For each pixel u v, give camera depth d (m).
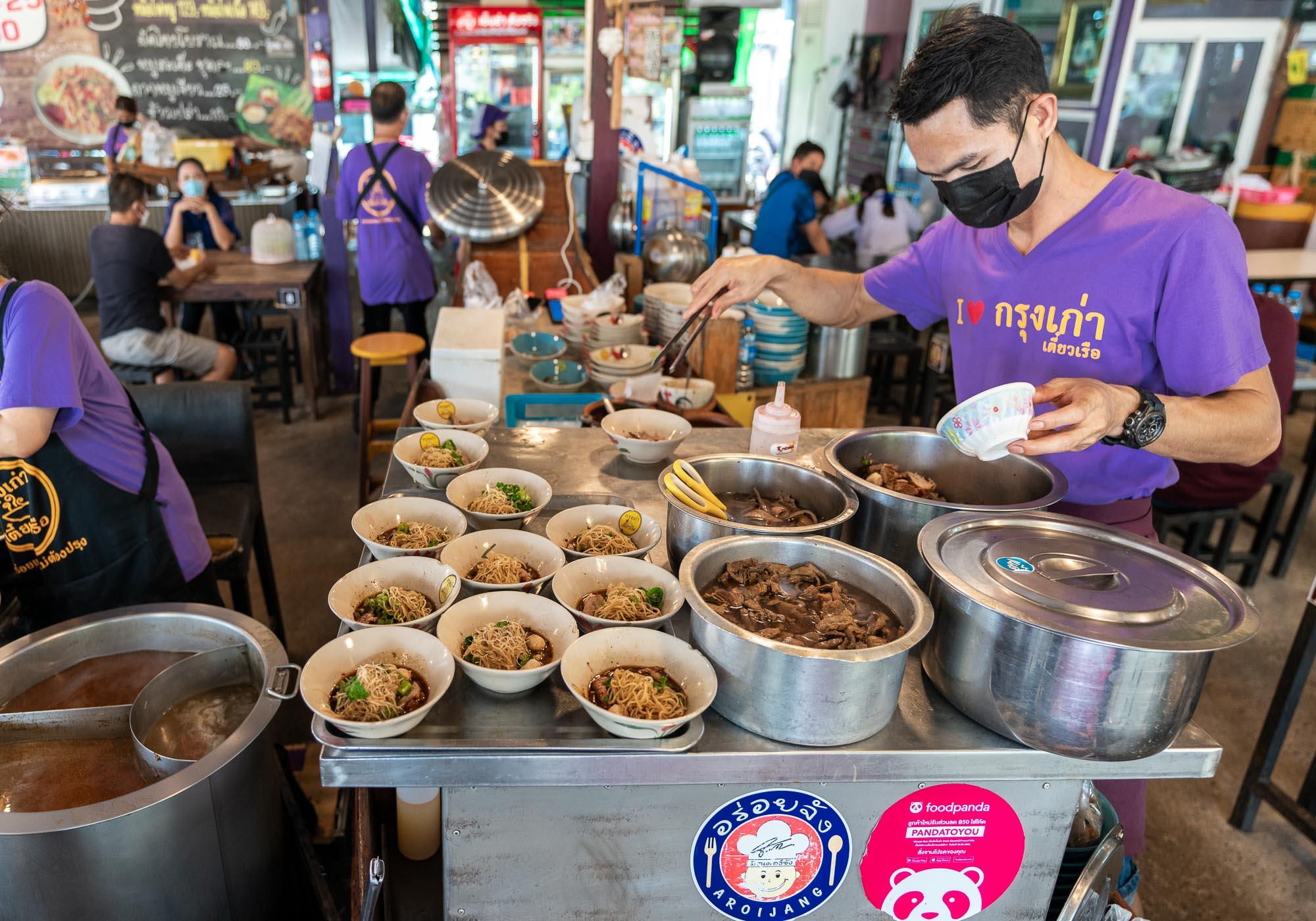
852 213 5.80
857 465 1.61
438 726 1.07
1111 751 1.03
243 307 5.73
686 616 1.34
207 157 6.02
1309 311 5.26
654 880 1.19
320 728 1.03
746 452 1.80
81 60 5.96
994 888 1.28
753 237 5.30
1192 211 1.31
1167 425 1.17
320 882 1.59
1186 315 1.32
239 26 5.92
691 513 1.31
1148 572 1.16
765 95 9.27
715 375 2.78
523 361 3.04
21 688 1.55
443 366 2.39
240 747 1.34
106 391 1.83
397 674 1.09
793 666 1.01
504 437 1.96
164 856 1.27
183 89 6.03
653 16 3.96
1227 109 6.66
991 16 1.21
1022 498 1.50
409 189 4.41
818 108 8.89
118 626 1.63
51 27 5.86
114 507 1.84
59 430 1.73
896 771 1.07
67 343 1.67
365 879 1.22
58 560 1.84
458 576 1.29
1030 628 1.01
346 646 1.14
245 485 2.64
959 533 1.24
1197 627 1.02
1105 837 1.34
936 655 1.16
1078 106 6.32
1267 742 2.32
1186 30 6.43
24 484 1.75
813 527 1.29
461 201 3.69
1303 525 3.76
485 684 1.11
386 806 1.60
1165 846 2.33
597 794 1.12
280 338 4.76
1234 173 6.19
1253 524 3.69
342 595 1.27
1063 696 1.01
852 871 1.22
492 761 1.02
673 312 2.95
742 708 1.07
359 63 7.20
